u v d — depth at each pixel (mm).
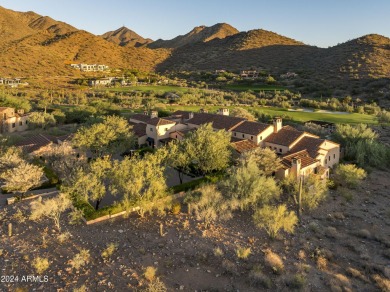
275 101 142250
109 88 173125
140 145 67625
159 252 30922
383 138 84562
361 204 46062
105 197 42281
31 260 28375
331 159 59250
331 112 121812
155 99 136000
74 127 80938
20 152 50781
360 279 29453
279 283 27641
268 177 45375
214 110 112812
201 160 47875
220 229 35938
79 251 30250
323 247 34562
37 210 35125
